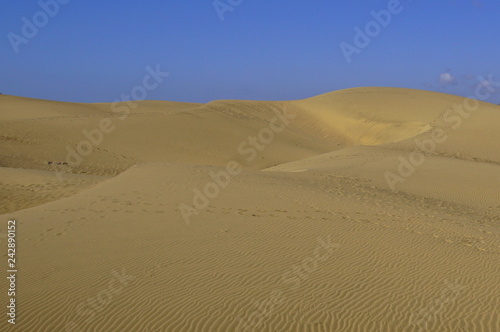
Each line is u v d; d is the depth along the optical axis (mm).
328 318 7652
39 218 13000
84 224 12367
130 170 20547
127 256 10047
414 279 9211
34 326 7273
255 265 9672
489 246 11516
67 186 23484
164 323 7410
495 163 31859
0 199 20531
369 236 11734
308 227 12344
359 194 18062
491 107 57625
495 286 8984
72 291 8352
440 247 11188
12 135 37312
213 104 64438
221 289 8531
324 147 52344
